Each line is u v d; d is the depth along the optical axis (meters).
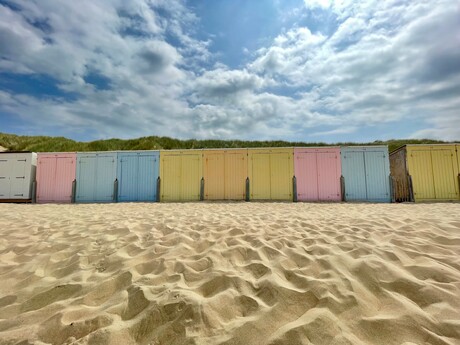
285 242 2.81
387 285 1.77
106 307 1.63
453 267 2.10
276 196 10.42
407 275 1.88
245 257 2.41
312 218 4.44
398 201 10.45
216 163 10.84
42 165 10.97
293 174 10.44
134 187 10.84
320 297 1.62
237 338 1.28
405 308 1.48
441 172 9.69
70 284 1.95
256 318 1.43
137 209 6.97
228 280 1.89
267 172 10.59
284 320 1.42
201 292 1.77
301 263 2.22
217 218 4.58
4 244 3.01
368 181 10.04
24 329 1.43
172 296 1.65
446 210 6.17
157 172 10.88
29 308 1.70
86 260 2.45
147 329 1.41
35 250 2.76
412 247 2.59
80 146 19.09
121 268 2.22
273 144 19.81
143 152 10.99
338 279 1.83
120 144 19.11
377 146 10.14
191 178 10.80
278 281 1.84
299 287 1.78
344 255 2.30
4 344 1.32
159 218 4.66
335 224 3.70
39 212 6.24
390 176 9.91
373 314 1.45
